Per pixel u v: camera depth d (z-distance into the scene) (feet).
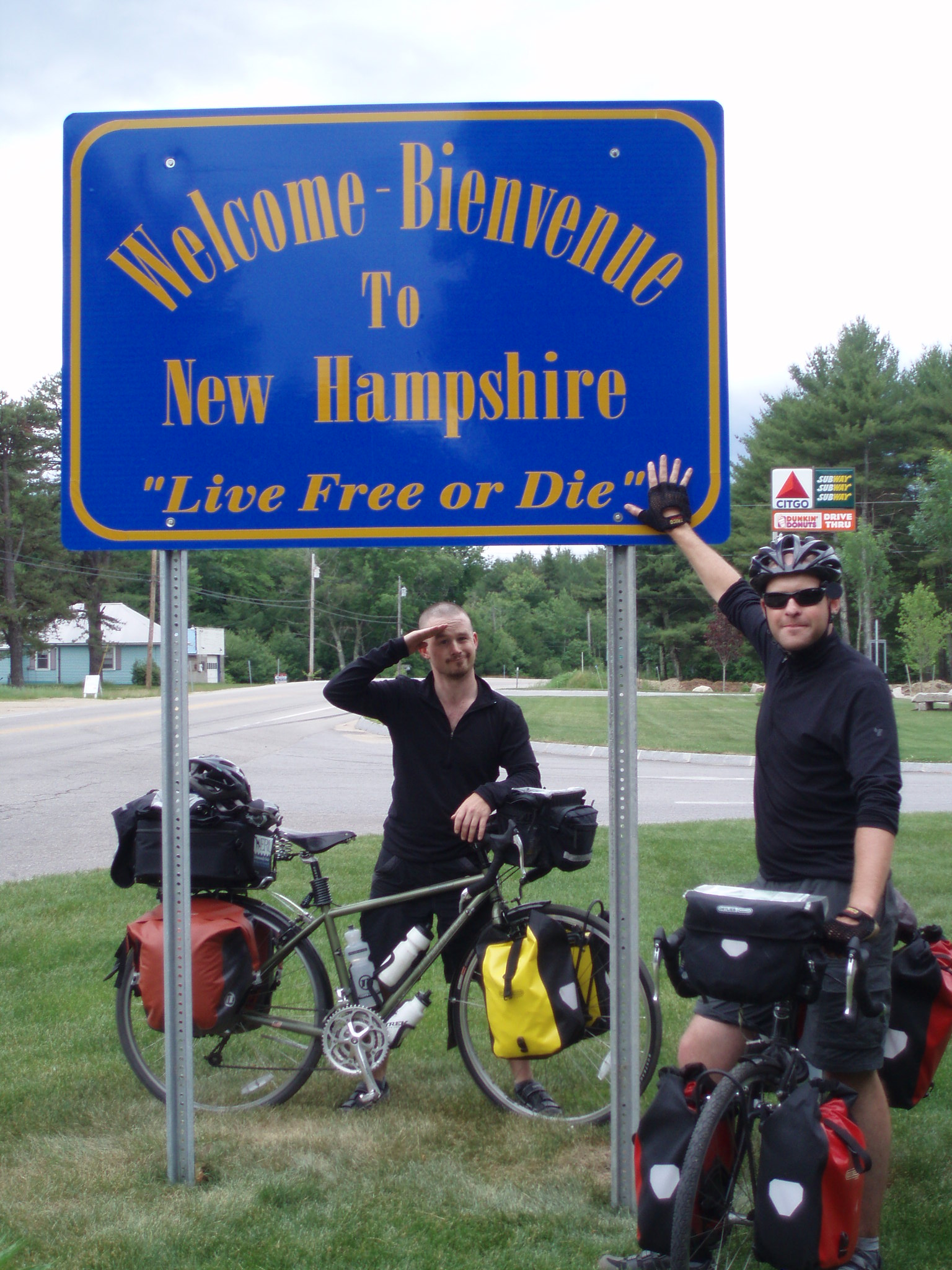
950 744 61.93
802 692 9.39
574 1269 9.16
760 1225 7.73
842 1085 8.79
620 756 10.79
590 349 11.18
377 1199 10.37
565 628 347.15
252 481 11.32
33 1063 13.65
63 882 23.22
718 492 11.12
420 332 11.25
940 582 171.83
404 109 11.23
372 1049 12.23
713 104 11.12
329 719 93.81
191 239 11.32
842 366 178.81
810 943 8.17
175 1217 9.96
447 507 11.26
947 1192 10.52
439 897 12.81
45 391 192.24
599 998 12.19
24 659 233.76
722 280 11.12
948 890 21.65
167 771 11.13
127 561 245.86
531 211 11.19
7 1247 9.12
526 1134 11.87
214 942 11.62
